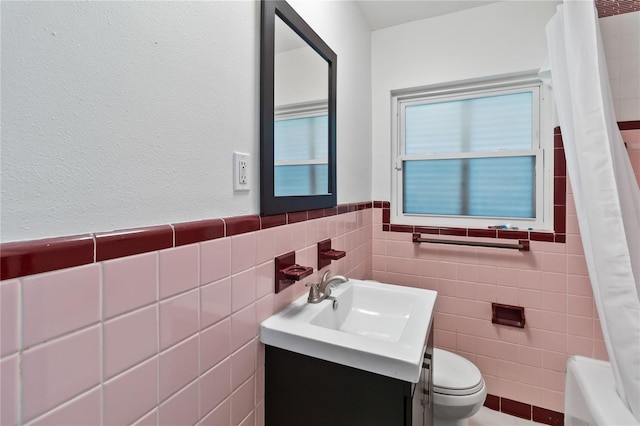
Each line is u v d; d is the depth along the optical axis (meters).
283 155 1.10
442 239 1.96
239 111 0.88
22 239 0.45
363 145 1.96
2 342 0.42
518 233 1.78
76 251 0.50
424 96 2.08
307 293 1.25
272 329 0.94
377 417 0.83
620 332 1.16
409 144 2.13
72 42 0.51
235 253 0.85
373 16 1.95
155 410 0.64
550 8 1.70
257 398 0.96
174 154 0.69
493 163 1.92
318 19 1.35
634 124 1.51
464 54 1.89
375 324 1.29
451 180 2.03
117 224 0.58
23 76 0.45
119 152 0.58
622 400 1.22
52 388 0.48
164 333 0.66
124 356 0.58
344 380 0.87
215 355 0.79
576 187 1.38
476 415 1.80
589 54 1.25
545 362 1.73
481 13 1.84
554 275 1.71
